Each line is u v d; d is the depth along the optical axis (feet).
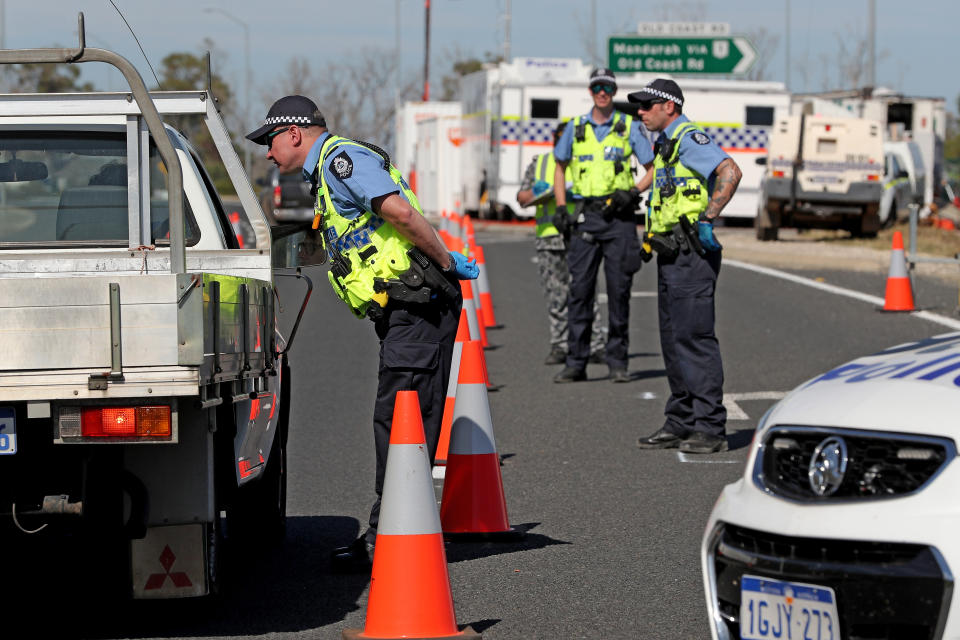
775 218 324.80
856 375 46.65
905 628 40.78
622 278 130.72
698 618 60.70
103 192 72.69
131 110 71.15
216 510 58.70
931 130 471.62
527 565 70.69
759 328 171.53
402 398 56.95
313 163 67.15
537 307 205.87
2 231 72.49
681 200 96.07
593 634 58.65
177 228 53.72
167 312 50.19
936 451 41.19
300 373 145.48
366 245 67.00
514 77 410.72
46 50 54.19
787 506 43.80
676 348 98.94
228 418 59.98
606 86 124.16
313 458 100.78
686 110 415.44
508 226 426.10
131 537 55.47
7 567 67.82
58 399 50.14
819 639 42.47
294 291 240.53
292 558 73.10
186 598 63.82
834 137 316.40
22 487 54.49
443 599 56.34
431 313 67.87
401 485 56.44
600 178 128.06
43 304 49.83
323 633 58.90
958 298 197.98
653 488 88.38
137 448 55.62
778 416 46.06
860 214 317.22
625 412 117.50
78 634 58.80
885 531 41.04
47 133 71.82
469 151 461.78
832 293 208.03
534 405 121.90
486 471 76.79
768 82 417.49
